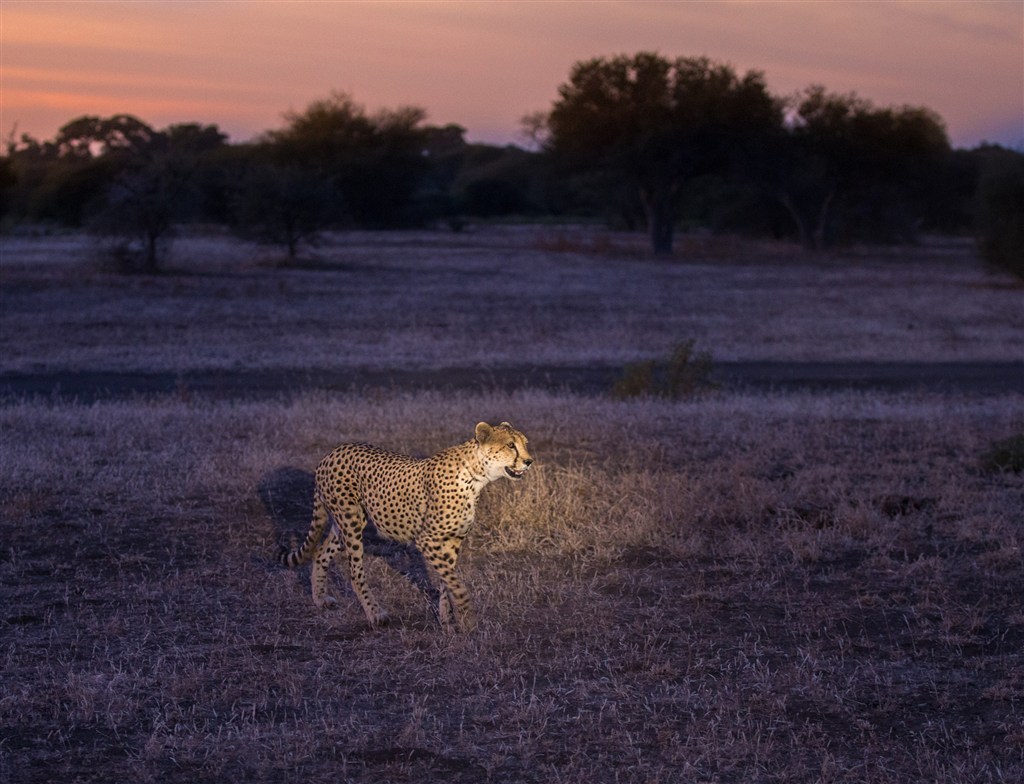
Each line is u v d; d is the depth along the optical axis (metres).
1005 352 22.91
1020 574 7.99
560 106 60.19
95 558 8.14
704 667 6.22
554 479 10.52
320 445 12.09
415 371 19.66
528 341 23.45
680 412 14.55
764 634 6.80
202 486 10.23
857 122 63.34
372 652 6.40
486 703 5.69
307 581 7.75
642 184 58.91
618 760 5.07
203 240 57.94
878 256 59.81
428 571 7.96
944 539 8.94
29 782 4.79
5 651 6.30
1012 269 38.59
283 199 43.03
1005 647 6.58
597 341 23.62
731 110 58.44
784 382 19.25
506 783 4.85
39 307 27.00
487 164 136.75
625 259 52.72
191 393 16.53
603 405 14.98
